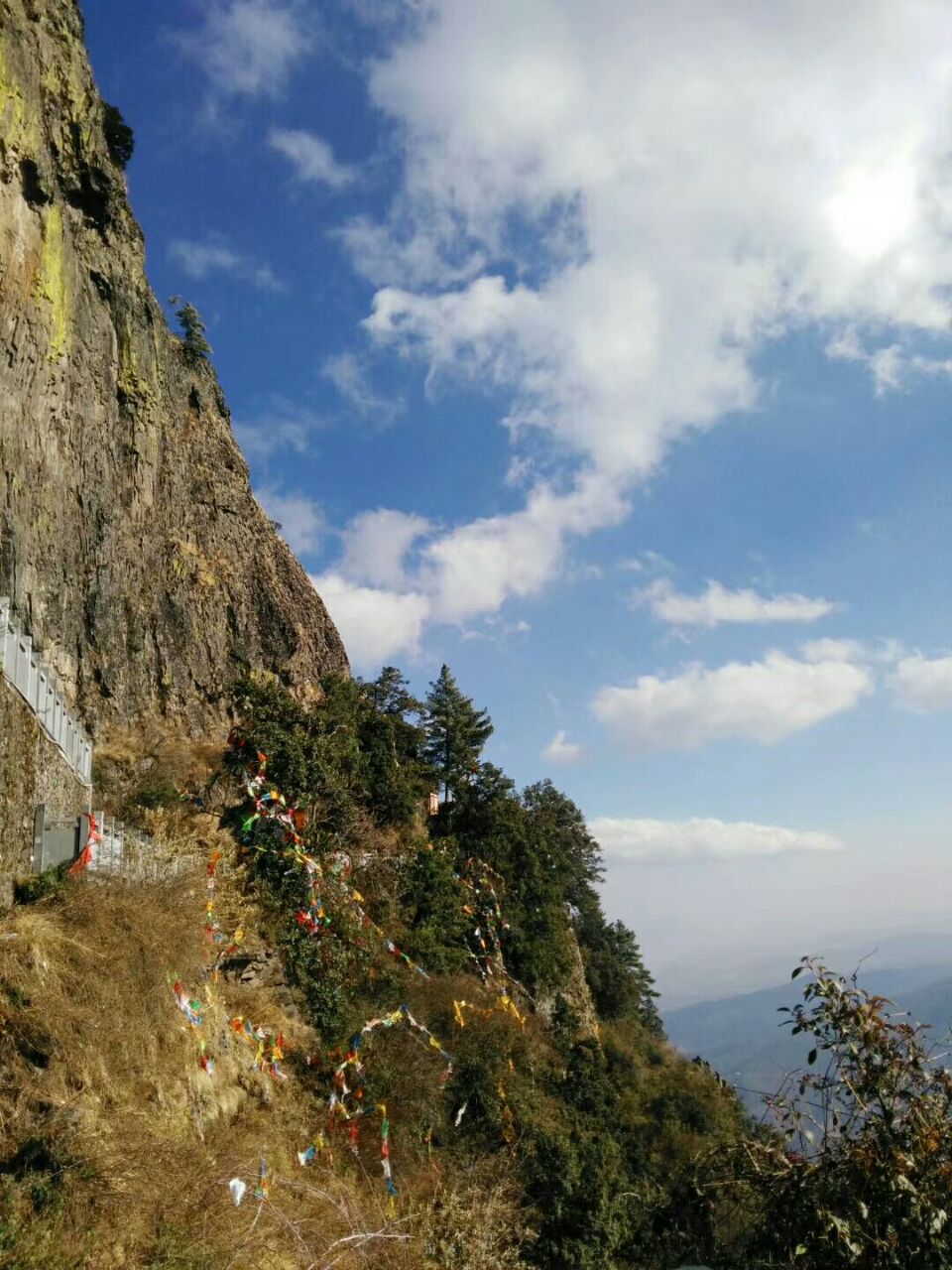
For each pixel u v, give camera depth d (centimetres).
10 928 1359
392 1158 2059
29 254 3688
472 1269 1789
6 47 3572
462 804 5281
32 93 3731
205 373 5962
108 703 4153
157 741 4166
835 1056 768
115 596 4378
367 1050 2353
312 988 2416
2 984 1259
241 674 5175
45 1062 1226
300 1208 1520
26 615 3584
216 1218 1227
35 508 3728
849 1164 727
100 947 1491
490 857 4972
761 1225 765
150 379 4912
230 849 2770
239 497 5903
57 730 1966
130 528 4622
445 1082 2477
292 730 3350
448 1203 1944
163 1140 1277
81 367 4209
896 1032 758
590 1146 2286
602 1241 2000
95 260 4444
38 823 1698
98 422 4375
